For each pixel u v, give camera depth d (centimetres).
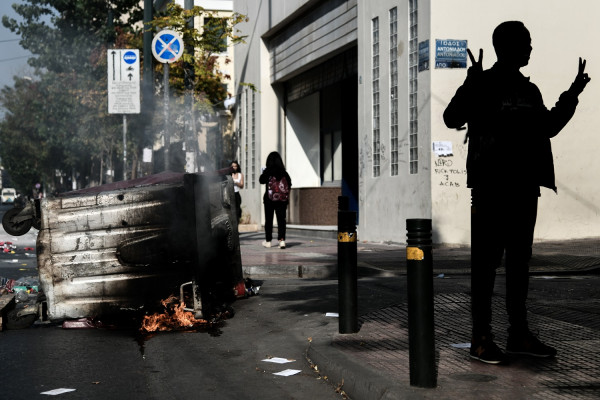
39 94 4175
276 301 812
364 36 1642
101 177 3925
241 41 2308
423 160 1361
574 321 596
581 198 1391
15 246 1717
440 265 1039
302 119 2469
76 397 446
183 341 619
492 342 463
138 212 676
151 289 682
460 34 1338
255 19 2512
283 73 2323
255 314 738
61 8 3922
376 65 1585
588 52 1397
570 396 382
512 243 470
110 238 673
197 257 679
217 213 778
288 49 2269
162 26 2130
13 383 481
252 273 1062
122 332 665
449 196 1336
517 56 464
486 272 463
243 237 1941
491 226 458
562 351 491
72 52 3819
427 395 386
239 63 2752
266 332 650
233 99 2762
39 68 3941
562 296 739
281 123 2450
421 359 404
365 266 1049
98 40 3794
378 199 1565
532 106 462
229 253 795
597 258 1056
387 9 1520
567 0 1387
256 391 459
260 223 2425
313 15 2045
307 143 2478
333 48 1902
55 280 668
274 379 489
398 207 1470
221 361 543
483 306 463
